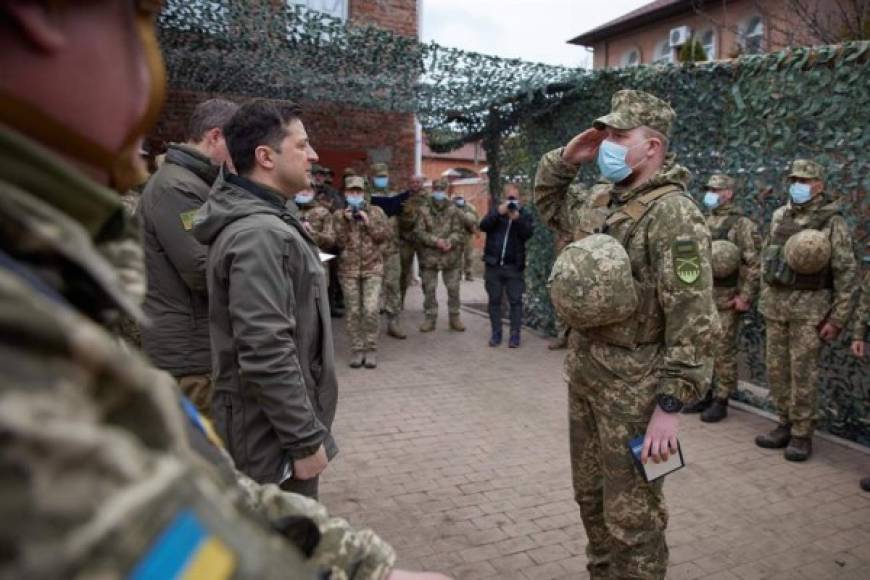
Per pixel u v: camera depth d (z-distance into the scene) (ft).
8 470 1.19
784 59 14.75
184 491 1.44
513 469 12.41
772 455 13.41
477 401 16.72
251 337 5.67
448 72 21.15
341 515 10.50
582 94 21.45
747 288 14.78
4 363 1.27
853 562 9.35
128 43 1.85
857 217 13.75
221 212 6.09
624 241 7.01
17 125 1.69
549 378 19.02
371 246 19.95
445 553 9.41
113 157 1.90
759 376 17.15
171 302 7.88
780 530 10.23
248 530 1.59
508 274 22.65
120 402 1.48
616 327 6.92
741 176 16.25
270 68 23.13
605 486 7.19
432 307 25.30
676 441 6.64
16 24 1.60
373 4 29.50
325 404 6.57
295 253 6.10
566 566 9.12
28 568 1.16
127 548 1.27
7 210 1.52
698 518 10.59
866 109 13.33
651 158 7.18
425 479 11.91
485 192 56.75
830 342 13.41
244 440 6.15
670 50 59.21
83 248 1.66
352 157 31.99
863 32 26.91
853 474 12.44
